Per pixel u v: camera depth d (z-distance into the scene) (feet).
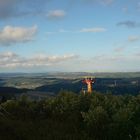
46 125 42.06
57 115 47.65
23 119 45.39
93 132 40.24
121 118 40.09
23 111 49.34
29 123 42.19
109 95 50.62
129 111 41.01
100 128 40.83
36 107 50.72
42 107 51.01
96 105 46.70
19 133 36.96
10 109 49.49
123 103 46.24
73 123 43.70
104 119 41.68
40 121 44.27
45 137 36.88
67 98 49.80
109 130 39.45
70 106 48.37
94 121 41.34
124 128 39.32
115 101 47.09
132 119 41.22
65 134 38.70
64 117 46.88
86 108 47.96
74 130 40.65
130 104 44.16
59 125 42.57
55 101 50.11
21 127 39.58
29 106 51.06
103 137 39.01
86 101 48.85
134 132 38.93
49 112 49.16
